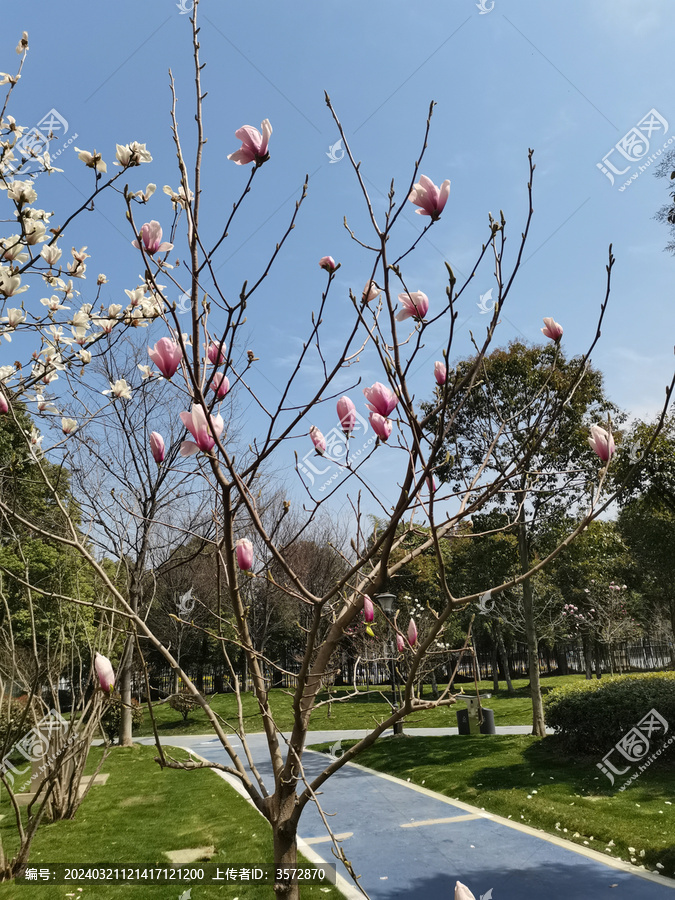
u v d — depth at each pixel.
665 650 28.02
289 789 1.76
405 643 2.25
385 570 1.59
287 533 13.92
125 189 1.49
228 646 18.36
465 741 11.41
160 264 1.60
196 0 1.65
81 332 3.22
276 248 1.54
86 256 3.26
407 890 5.14
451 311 1.37
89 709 7.02
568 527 11.59
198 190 1.54
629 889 4.86
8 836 6.47
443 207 1.46
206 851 5.87
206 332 1.76
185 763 1.72
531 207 1.47
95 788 8.86
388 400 1.58
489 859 5.75
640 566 20.17
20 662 6.63
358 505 1.94
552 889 4.98
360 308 1.63
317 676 1.75
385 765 10.14
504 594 18.38
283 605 18.31
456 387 1.44
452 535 1.91
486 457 2.02
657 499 10.59
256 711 18.03
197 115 1.61
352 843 6.41
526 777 8.27
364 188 1.53
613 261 1.67
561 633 22.52
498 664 33.59
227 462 1.53
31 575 8.19
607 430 1.61
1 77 3.11
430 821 7.06
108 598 6.13
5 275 2.70
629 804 6.66
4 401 1.90
